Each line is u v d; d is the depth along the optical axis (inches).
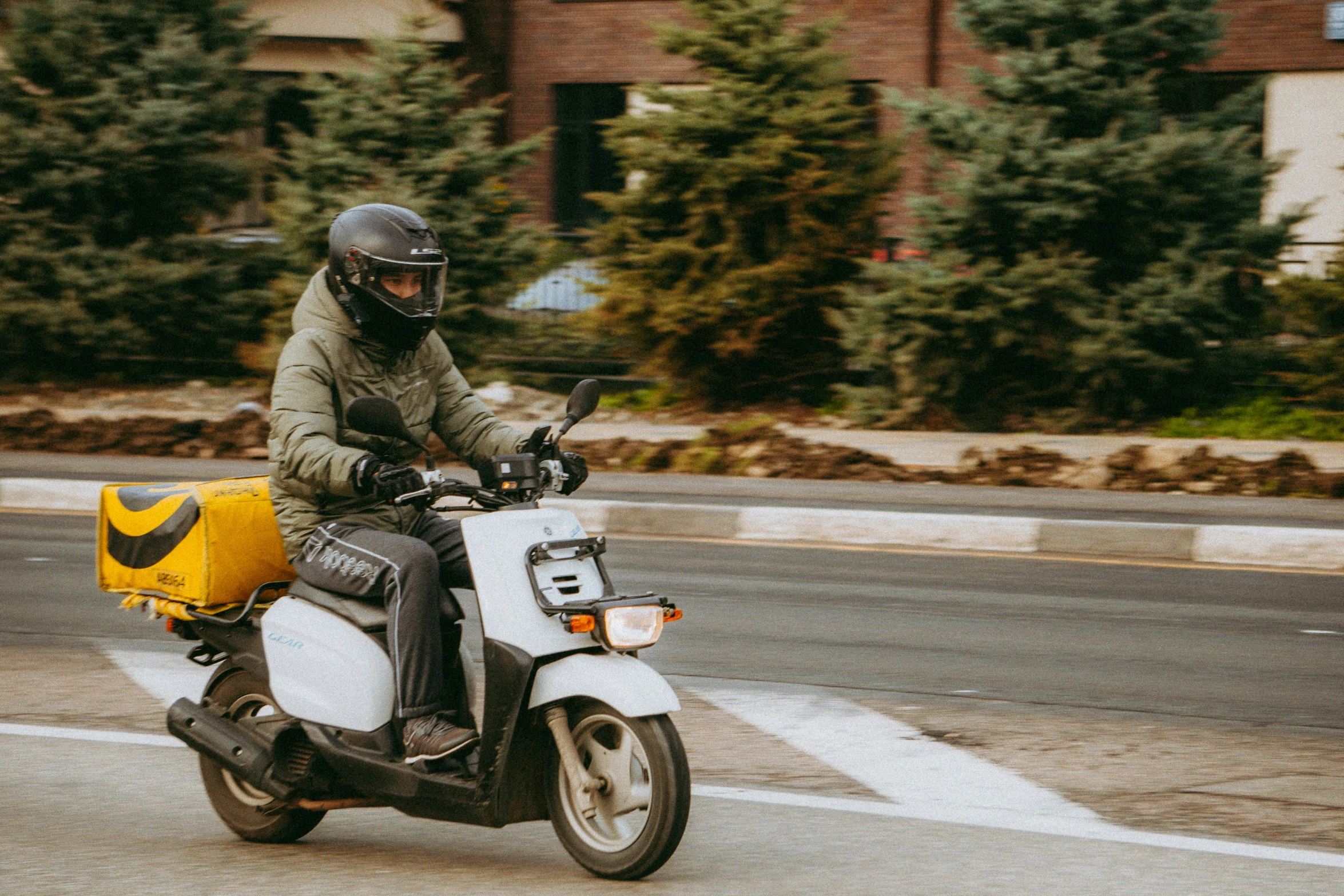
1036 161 597.9
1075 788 203.8
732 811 192.9
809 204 649.6
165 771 211.8
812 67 666.8
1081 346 582.2
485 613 160.7
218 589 180.9
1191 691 257.9
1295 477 470.3
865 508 446.3
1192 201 601.3
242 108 767.7
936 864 172.2
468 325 685.3
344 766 168.7
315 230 666.8
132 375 753.6
